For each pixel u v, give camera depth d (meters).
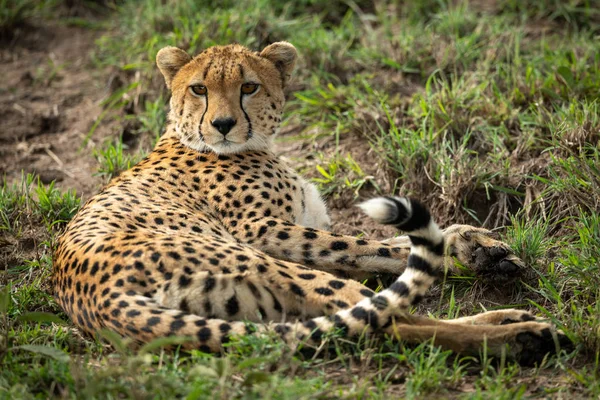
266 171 9.09
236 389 6.12
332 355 6.84
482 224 9.68
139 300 6.73
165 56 9.52
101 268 7.03
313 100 12.06
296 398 5.93
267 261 7.03
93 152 11.58
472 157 10.57
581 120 10.01
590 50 12.28
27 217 10.05
